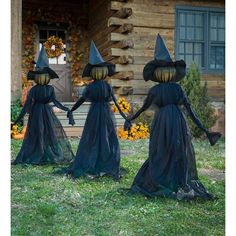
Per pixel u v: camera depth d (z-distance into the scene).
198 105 9.44
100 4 11.98
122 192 4.37
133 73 10.41
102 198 4.18
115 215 3.62
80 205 3.93
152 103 4.30
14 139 8.57
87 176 5.08
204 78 11.16
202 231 3.26
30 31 13.00
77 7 13.52
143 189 4.30
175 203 3.99
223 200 4.19
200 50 11.29
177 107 4.26
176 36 10.96
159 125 4.22
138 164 6.11
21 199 4.07
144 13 10.62
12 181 4.90
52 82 13.49
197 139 9.42
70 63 13.56
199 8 11.18
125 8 10.20
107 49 11.24
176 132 4.16
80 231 3.22
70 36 13.50
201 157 7.08
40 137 6.11
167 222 3.46
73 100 12.69
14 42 9.30
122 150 7.66
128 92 10.31
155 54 4.29
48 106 6.22
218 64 11.46
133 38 10.52
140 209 3.78
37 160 6.07
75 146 7.82
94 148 5.20
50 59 13.52
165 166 4.20
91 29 13.20
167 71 4.20
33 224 3.36
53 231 3.20
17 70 9.31
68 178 5.08
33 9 13.02
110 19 10.28
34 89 6.11
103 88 5.21
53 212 3.64
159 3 10.78
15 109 8.73
